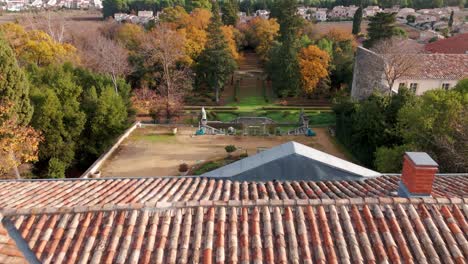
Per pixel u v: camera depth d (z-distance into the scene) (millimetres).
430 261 7465
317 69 58406
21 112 28266
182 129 44406
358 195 10242
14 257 7621
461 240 7848
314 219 8359
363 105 34406
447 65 43250
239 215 8570
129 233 8031
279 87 63156
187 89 60500
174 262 7406
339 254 7602
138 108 50594
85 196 10523
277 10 91125
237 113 55344
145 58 61844
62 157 33844
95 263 7410
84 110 35875
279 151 12719
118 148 38031
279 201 8797
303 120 45906
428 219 8320
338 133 41750
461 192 10477
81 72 42406
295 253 7559
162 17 81188
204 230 8148
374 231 8031
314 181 11867
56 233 8078
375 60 41594
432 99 23625
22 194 10828
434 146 22812
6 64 26484
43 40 52156
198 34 70062
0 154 24734
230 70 64188
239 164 12852
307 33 83375
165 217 8445
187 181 12109
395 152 24250
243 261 7398
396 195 10172
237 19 97500
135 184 11867
